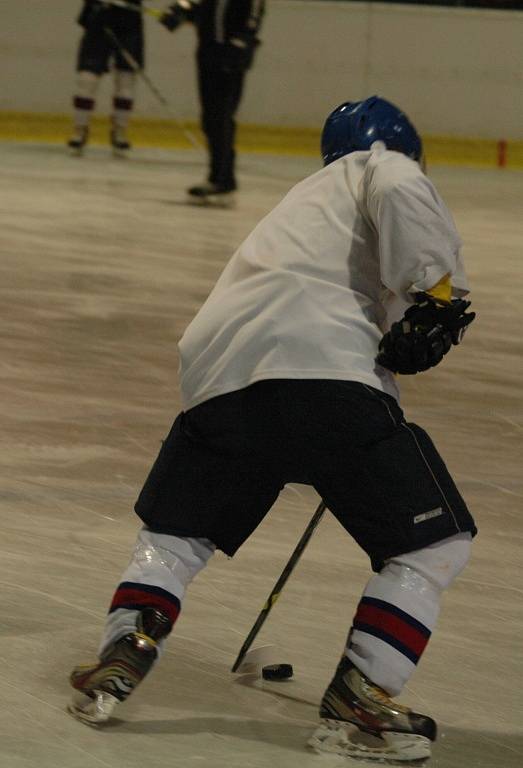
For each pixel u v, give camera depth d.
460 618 9.34
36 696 7.64
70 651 8.35
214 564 10.09
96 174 35.00
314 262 7.28
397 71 43.34
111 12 36.97
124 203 30.12
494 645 8.91
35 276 21.78
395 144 7.79
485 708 7.96
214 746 7.20
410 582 7.02
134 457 12.85
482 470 13.14
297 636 8.88
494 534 11.24
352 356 7.08
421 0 45.16
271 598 8.07
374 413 7.00
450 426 14.70
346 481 7.06
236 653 8.55
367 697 7.04
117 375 16.02
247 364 7.15
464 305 7.18
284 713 7.71
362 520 7.08
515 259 25.80
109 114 43.00
